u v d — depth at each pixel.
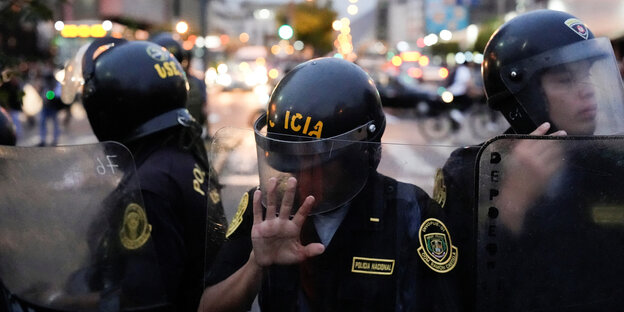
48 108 12.79
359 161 1.62
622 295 1.52
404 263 1.60
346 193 1.62
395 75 21.39
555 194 1.52
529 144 1.51
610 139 1.51
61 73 2.55
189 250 2.11
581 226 1.52
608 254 1.52
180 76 2.33
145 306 1.73
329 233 1.65
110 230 1.72
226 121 17.95
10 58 3.38
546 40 2.04
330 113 1.77
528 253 1.52
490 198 1.52
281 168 1.62
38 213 1.75
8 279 1.79
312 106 1.77
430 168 1.62
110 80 2.22
